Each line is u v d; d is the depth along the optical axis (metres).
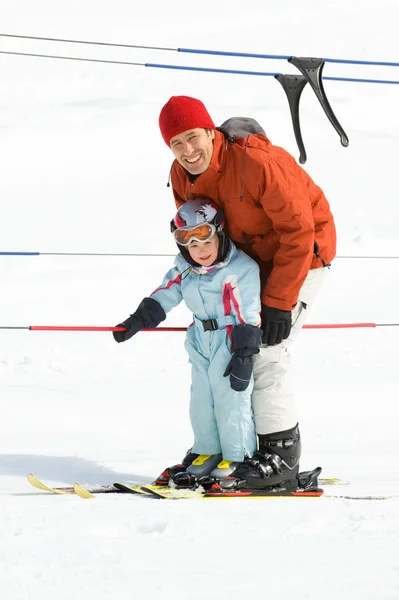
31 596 5.75
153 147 58.00
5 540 6.93
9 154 55.09
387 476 11.41
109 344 22.95
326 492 10.28
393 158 58.62
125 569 6.33
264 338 9.80
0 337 23.39
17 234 41.44
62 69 75.88
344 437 14.07
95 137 59.22
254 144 9.58
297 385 18.62
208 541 7.11
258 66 81.81
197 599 5.83
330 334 24.67
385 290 32.22
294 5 100.31
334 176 54.72
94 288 31.28
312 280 10.21
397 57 86.50
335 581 6.22
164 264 35.47
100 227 43.41
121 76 75.38
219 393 9.90
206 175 9.66
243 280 9.75
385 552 6.91
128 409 15.88
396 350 22.92
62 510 7.99
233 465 9.94
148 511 8.07
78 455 12.09
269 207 9.49
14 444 12.75
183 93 71.62
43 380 18.45
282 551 6.89
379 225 44.50
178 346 22.95
